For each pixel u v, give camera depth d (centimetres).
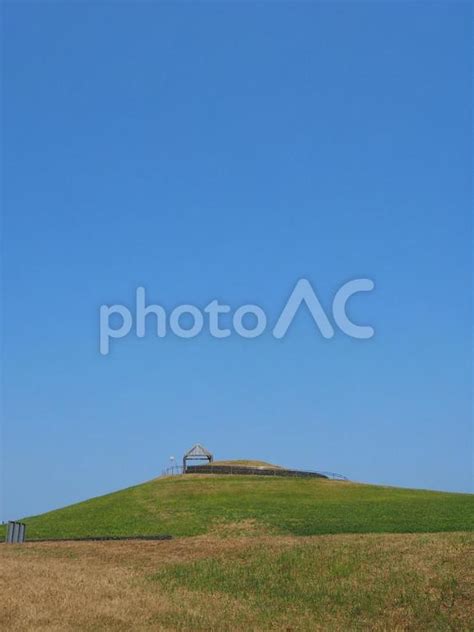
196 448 9262
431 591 2709
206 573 3209
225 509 5953
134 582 3041
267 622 2494
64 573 3141
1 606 2412
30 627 2169
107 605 2517
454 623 2455
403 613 2573
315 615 2617
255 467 8525
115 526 5566
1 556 3894
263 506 6050
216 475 8288
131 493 7444
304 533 4778
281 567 3192
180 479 8044
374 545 3366
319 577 3019
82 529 5516
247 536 4819
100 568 3362
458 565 2898
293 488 7275
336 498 6644
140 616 2406
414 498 6638
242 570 3209
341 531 4744
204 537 4872
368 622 2538
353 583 2892
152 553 3803
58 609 2409
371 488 7425
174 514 5888
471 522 4884
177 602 2692
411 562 3009
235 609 2645
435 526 4769
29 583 2830
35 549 4178
